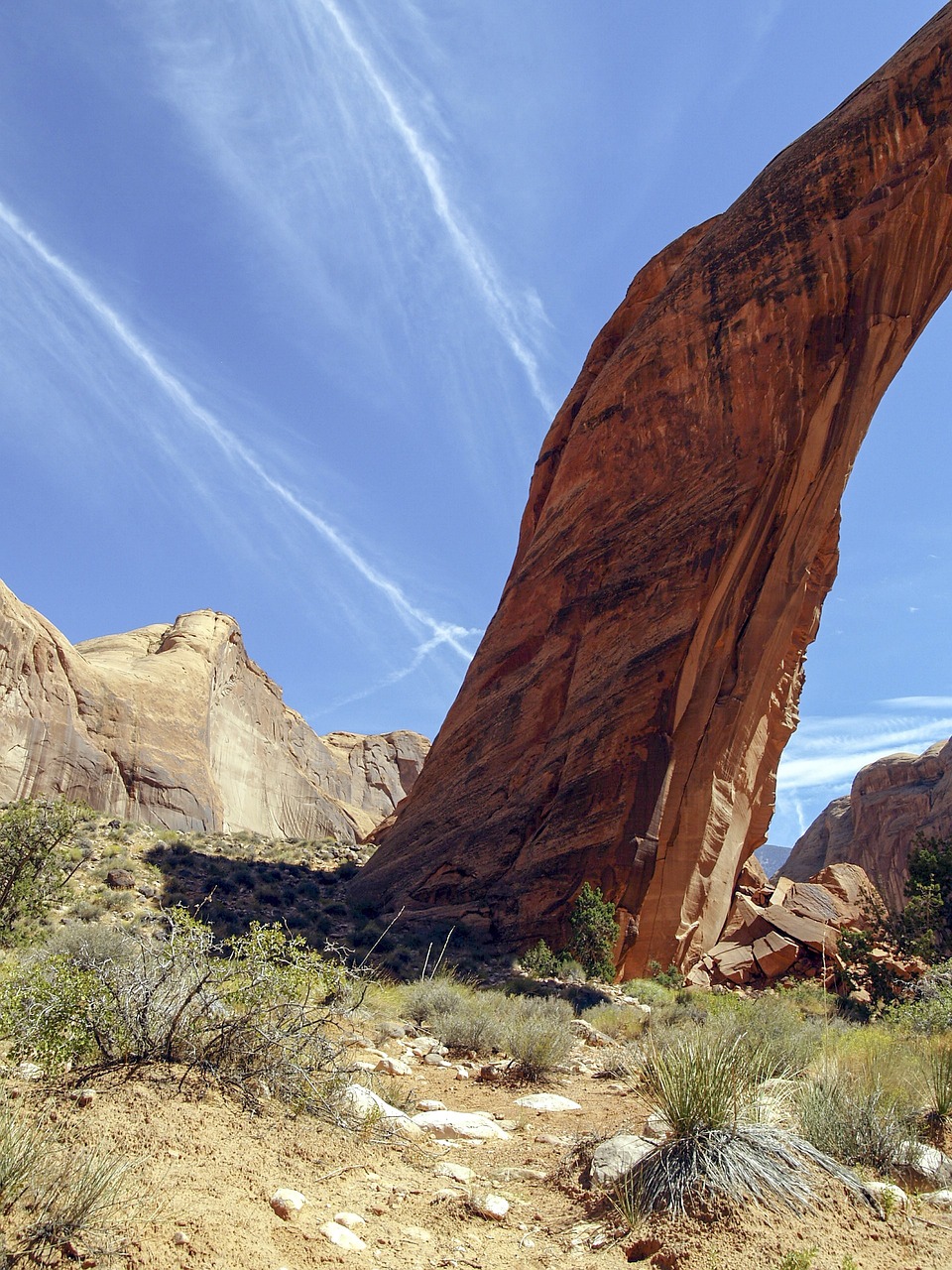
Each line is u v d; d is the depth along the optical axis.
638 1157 5.19
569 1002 16.09
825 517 25.31
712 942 23.45
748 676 24.52
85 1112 4.86
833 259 25.47
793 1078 7.40
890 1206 4.63
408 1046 9.99
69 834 16.84
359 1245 4.02
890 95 25.48
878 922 23.84
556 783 25.98
